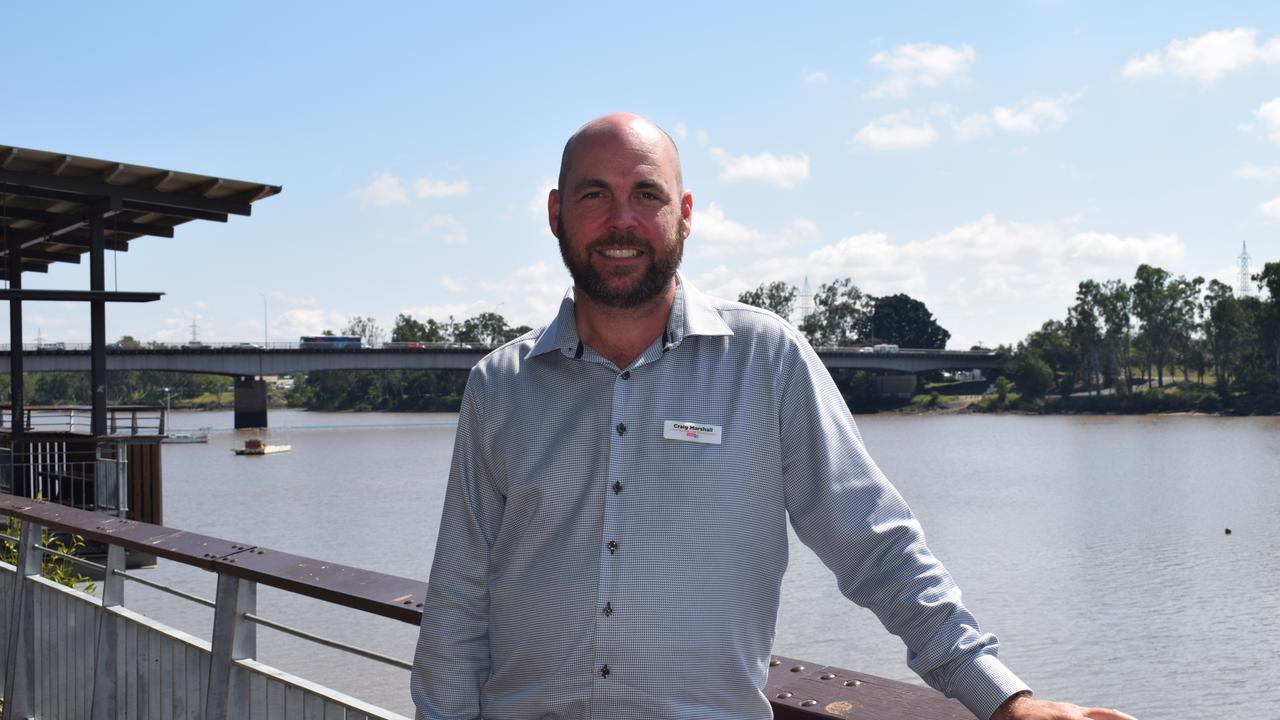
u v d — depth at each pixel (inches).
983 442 2723.9
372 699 459.2
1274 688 576.1
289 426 3907.5
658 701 55.3
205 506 1403.8
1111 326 4128.9
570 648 57.1
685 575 55.6
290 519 1267.2
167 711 111.1
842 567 56.4
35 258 637.3
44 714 140.6
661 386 57.7
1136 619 742.5
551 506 58.8
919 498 1517.0
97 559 357.4
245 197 480.1
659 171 57.5
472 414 63.6
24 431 503.5
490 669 64.2
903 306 5600.4
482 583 63.8
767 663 58.7
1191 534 1154.0
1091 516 1307.8
